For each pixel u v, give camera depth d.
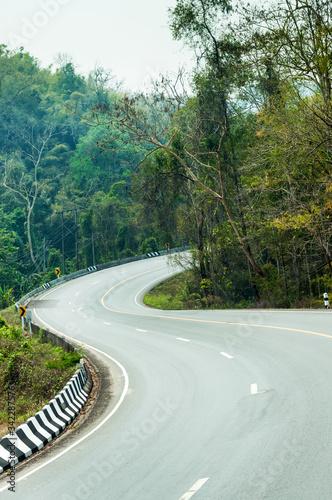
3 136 111.62
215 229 40.34
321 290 35.56
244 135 35.69
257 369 13.04
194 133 36.22
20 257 93.69
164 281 56.97
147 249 81.56
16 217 98.88
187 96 36.16
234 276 42.06
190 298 46.75
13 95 110.81
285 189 30.73
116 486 6.93
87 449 9.12
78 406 12.82
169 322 28.73
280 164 27.45
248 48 25.55
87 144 103.75
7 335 23.95
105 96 116.00
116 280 59.97
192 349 18.23
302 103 25.38
